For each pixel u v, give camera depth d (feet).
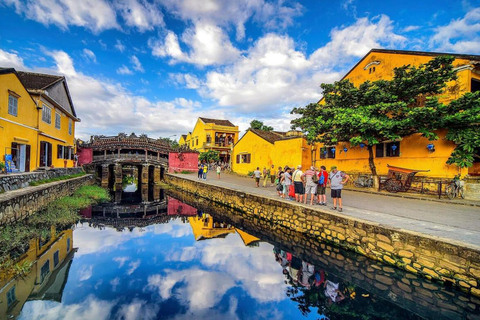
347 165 53.26
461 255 15.57
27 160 44.62
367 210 27.37
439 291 16.38
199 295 16.39
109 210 47.98
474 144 32.17
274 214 34.50
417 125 35.27
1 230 23.86
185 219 41.57
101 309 14.16
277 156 68.49
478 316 13.84
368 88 41.16
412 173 38.63
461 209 28.22
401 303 15.55
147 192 80.59
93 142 99.30
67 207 39.14
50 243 25.09
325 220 26.05
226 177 81.00
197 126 146.41
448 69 33.50
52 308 14.03
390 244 19.70
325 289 17.40
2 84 36.76
